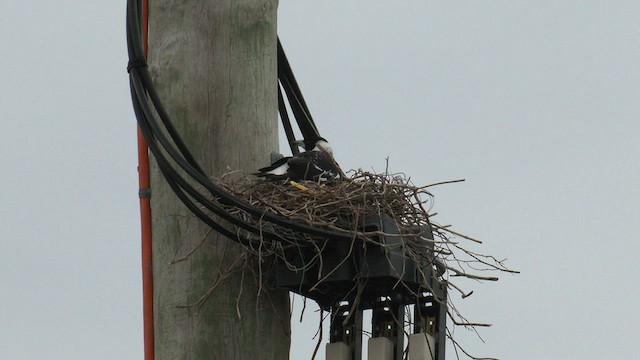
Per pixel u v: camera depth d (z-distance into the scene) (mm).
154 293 11727
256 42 12430
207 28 12344
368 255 11367
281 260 11516
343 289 11797
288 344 11711
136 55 11703
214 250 11586
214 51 12289
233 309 11477
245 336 11461
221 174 11969
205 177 11203
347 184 11867
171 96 12148
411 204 11898
